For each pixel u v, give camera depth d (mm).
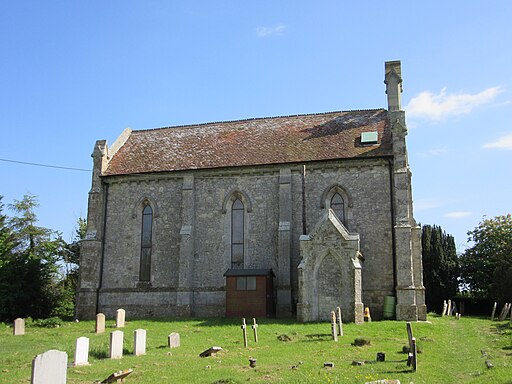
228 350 21672
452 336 27344
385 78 41250
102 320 30797
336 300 31297
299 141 40625
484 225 62250
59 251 52094
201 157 41438
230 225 39000
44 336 28938
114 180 41781
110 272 40375
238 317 35125
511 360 18016
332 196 37375
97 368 18016
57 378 13633
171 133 46562
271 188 38656
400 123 36156
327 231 32156
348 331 26641
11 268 43719
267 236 37938
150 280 39531
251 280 35594
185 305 37688
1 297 42062
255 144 41594
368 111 43438
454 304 55000
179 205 40344
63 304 48594
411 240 34875
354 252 31484
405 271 33125
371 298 34750
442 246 60312
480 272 59531
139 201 41062
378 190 36312
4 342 26391
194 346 23375
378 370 16406
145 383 15102
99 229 40875
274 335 25844
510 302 49781
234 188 39312
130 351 22016
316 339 24281
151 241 40281
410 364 17047
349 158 36875
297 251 36812
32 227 50656
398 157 35562
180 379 15633
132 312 39188
